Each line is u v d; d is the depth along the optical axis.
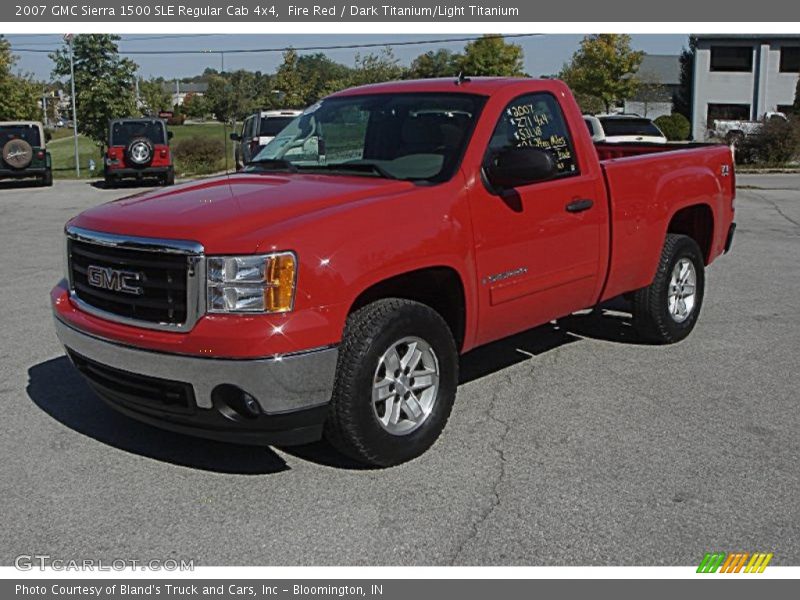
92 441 4.96
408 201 4.54
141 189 26.02
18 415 5.37
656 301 6.60
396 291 4.79
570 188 5.52
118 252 4.30
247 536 3.90
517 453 4.76
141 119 26.56
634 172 6.12
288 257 3.99
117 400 4.48
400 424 4.58
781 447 4.83
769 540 3.84
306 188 4.71
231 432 4.12
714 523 3.98
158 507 4.17
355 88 6.02
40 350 6.83
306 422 4.16
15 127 27.00
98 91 33.34
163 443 4.94
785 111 46.78
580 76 47.97
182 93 108.81
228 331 3.93
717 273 9.97
